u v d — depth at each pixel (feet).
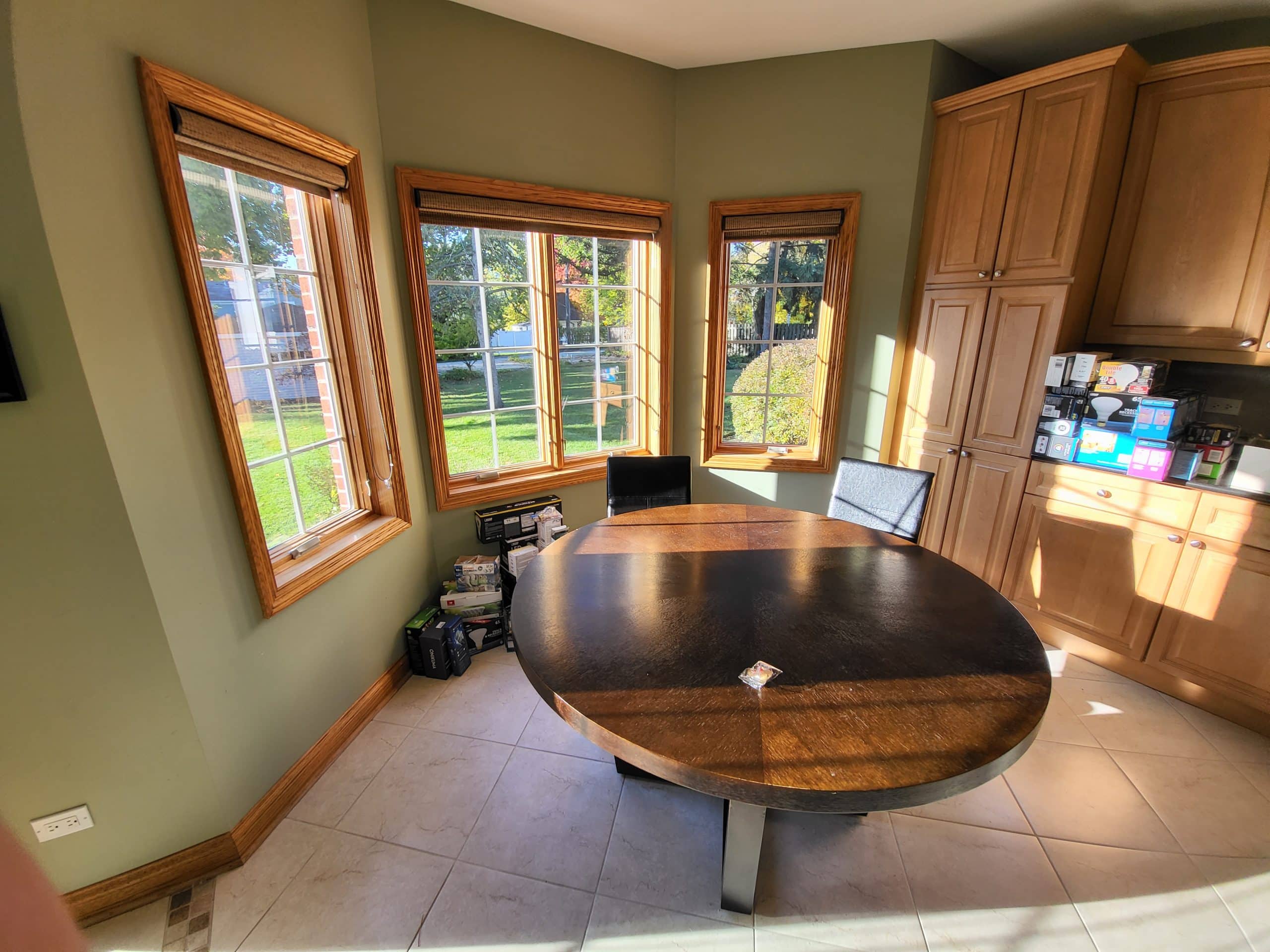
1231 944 4.43
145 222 4.29
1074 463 7.63
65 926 1.06
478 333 8.71
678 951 4.39
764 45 8.34
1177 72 6.68
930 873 4.98
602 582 5.26
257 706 5.41
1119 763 6.17
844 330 9.55
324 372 6.81
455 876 5.01
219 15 4.78
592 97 8.54
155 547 4.40
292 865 5.13
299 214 6.33
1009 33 7.91
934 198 8.72
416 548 8.20
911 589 5.10
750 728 3.38
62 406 3.86
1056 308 7.53
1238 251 6.53
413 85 7.16
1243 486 6.38
